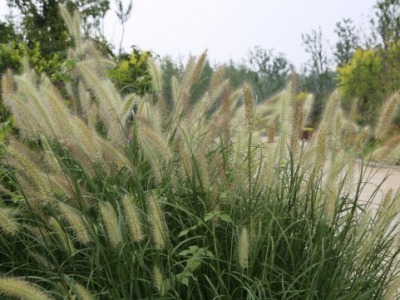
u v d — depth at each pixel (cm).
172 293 360
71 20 609
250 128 404
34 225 396
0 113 586
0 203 429
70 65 593
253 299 323
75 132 398
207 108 467
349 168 416
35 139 425
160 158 421
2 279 288
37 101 407
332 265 373
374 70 2597
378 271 391
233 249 382
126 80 820
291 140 412
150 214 344
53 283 338
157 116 441
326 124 398
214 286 371
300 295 361
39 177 366
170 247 358
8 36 1661
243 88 409
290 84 429
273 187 420
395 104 417
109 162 427
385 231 400
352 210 382
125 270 352
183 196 418
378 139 427
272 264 350
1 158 487
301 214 400
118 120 434
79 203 379
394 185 1191
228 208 405
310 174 400
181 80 476
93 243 382
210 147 454
